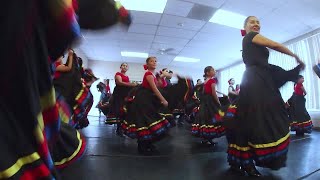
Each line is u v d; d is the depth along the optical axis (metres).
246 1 4.29
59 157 0.69
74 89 1.92
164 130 2.64
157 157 2.40
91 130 4.68
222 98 3.27
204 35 6.17
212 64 9.80
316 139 3.73
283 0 4.24
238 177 1.74
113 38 6.75
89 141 3.32
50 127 0.43
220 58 8.73
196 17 5.05
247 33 1.86
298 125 4.27
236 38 6.33
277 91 1.70
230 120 1.84
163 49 7.79
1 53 0.34
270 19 5.04
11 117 0.36
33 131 0.37
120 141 3.35
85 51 8.66
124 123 2.92
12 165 0.34
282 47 1.63
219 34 6.05
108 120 3.98
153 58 2.80
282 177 1.73
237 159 1.79
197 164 2.14
